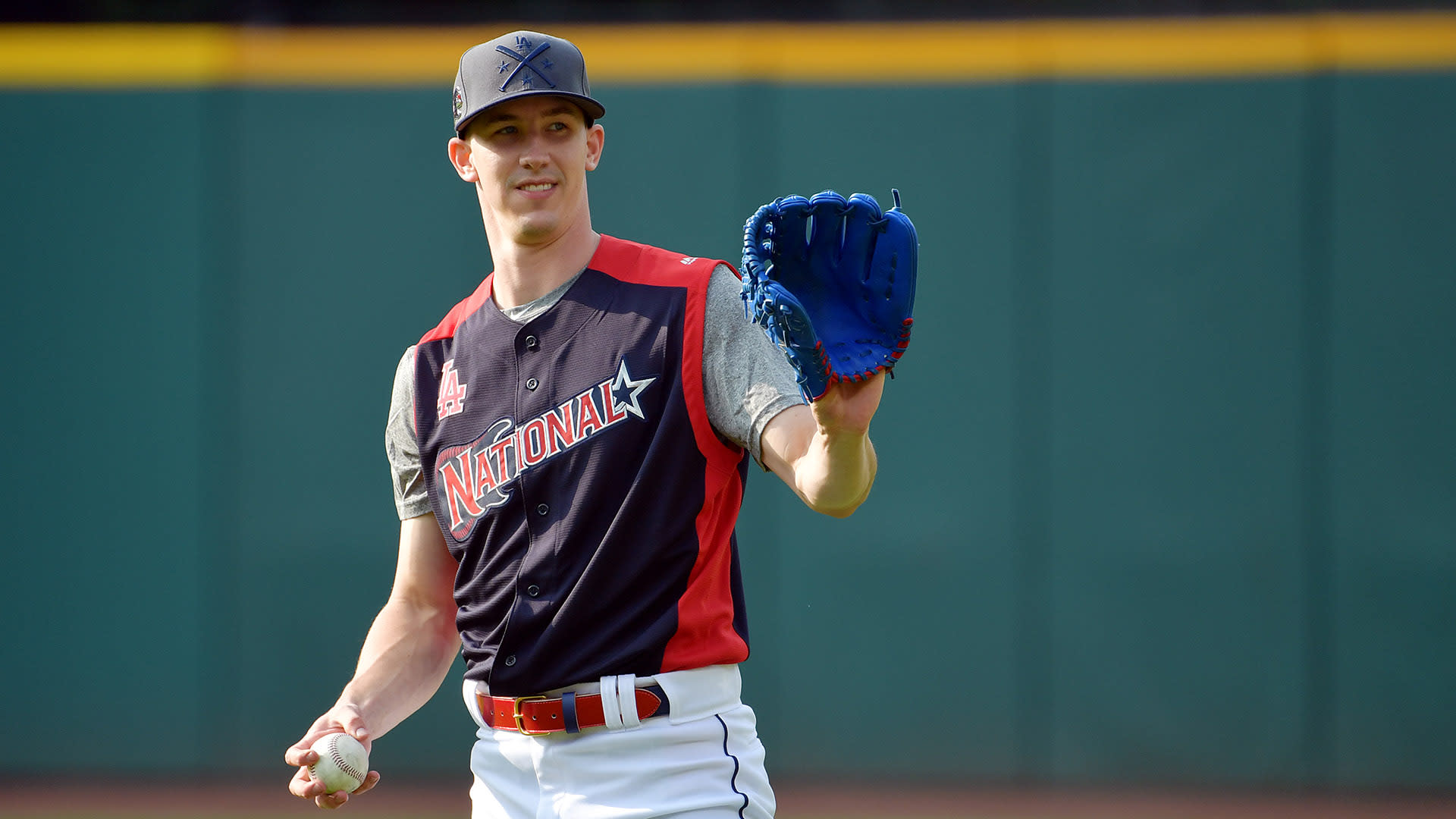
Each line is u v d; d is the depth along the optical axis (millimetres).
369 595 23312
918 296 23016
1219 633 22422
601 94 23422
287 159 23656
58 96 23656
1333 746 22188
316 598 23328
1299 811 21297
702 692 7625
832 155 23203
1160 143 22766
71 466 23453
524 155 7676
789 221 6367
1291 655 22281
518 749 7855
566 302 7891
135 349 23516
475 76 7699
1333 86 22500
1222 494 22469
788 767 22922
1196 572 22484
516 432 7828
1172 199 22719
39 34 23672
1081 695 22594
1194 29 22828
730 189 23297
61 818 20922
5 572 23422
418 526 8555
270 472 23438
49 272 23594
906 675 22859
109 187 23594
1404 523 22172
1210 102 22719
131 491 23438
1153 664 22500
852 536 22969
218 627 23328
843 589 22938
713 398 7512
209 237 23594
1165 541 22547
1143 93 22844
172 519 23406
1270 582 22359
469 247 23578
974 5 25203
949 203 23047
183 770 23203
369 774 7984
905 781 22719
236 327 23531
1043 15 24984
